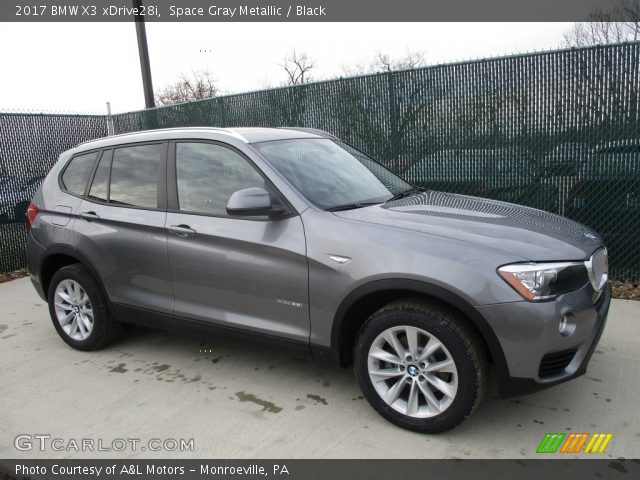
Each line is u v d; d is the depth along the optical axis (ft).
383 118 21.88
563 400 11.25
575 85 17.89
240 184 11.92
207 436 10.52
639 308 16.19
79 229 14.23
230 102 26.40
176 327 13.03
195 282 12.34
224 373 13.28
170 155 13.16
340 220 10.71
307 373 13.04
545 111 18.54
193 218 12.29
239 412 11.37
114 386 12.84
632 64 16.89
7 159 26.05
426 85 20.63
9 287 22.97
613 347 13.66
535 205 19.31
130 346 15.28
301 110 24.11
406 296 10.24
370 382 10.48
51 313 15.46
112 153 14.32
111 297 13.99
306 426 10.70
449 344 9.47
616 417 10.54
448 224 10.39
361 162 14.25
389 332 10.11
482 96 19.61
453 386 9.62
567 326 9.37
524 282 9.11
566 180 18.60
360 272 10.02
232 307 11.94
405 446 9.87
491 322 9.12
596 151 17.93
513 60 18.79
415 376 10.01
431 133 20.88
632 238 17.93
